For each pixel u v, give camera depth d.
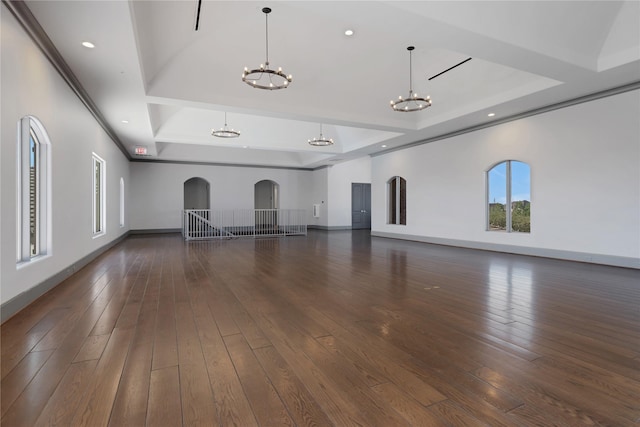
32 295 4.02
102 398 2.01
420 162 10.85
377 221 13.07
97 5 3.57
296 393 2.07
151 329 3.15
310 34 6.15
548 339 2.92
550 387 2.14
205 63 6.44
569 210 6.90
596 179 6.45
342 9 3.99
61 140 5.02
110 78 5.52
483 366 2.43
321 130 12.62
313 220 17.86
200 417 1.83
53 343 2.82
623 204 6.08
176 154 14.34
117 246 9.82
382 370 2.37
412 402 1.98
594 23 5.03
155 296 4.32
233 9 5.37
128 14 3.75
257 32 5.95
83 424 1.77
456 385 2.17
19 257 4.07
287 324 3.29
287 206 17.41
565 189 6.96
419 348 2.73
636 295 4.34
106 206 8.67
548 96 6.63
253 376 2.28
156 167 14.62
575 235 6.82
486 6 4.41
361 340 2.90
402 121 9.16
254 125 11.78
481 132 8.77
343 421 1.80
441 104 8.23
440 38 4.61
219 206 15.82
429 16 4.12
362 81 7.68
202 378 2.25
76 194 5.82
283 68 6.82
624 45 5.16
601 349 2.71
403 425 1.77
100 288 4.74
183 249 9.20
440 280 5.25
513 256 7.66
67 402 1.97
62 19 3.82
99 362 2.48
